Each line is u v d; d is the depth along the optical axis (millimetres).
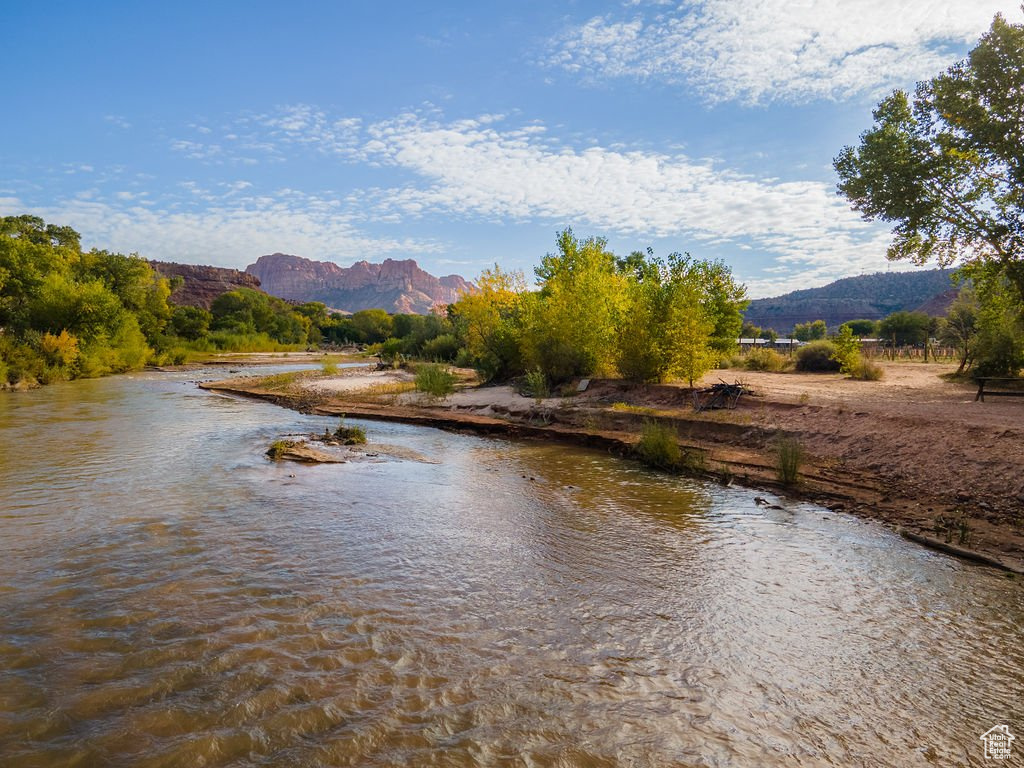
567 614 5367
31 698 3883
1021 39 16906
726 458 11844
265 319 109125
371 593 5695
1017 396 16141
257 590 5691
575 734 3662
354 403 22453
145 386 29953
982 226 18484
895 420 11820
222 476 10453
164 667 4281
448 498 9406
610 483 10578
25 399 22672
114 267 53844
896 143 19422
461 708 3893
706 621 5301
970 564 6770
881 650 4867
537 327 23547
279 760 3350
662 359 18953
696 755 3514
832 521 8383
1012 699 4215
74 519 7801
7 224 56969
